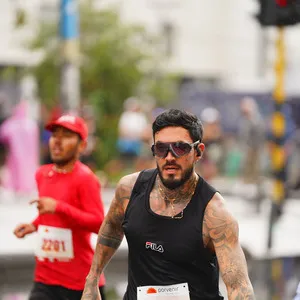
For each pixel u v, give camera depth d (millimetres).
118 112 53031
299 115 62000
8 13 72625
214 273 11430
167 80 58625
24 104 42156
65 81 37562
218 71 92812
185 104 65375
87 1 55469
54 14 76625
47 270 15602
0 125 52250
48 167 16078
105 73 53750
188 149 11055
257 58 93938
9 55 73062
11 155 41719
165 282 11297
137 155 51406
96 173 48812
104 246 12430
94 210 15406
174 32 90000
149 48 57125
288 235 32750
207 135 50406
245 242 29781
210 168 50719
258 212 39062
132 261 11594
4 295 23312
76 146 15734
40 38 54844
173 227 11172
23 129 41531
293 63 91438
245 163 44375
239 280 10930
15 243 28594
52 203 15094
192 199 11211
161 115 11211
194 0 91000
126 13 86812
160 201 11359
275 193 28984
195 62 91562
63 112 37625
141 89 57219
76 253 15516
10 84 66812
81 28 54438
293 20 27438
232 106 65000
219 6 92375
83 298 12352
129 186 11758
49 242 15523
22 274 25797
